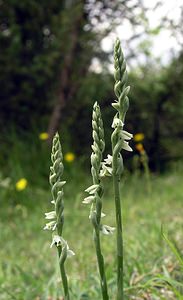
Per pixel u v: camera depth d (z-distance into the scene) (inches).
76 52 433.1
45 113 434.6
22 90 429.7
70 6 421.4
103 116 434.0
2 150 378.9
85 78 434.0
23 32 426.0
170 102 468.1
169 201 301.6
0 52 418.3
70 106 438.6
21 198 320.5
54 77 427.5
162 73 466.9
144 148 470.3
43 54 424.8
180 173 429.1
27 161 364.2
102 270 60.1
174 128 479.8
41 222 282.2
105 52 434.0
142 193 342.3
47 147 381.4
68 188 346.3
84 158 412.5
